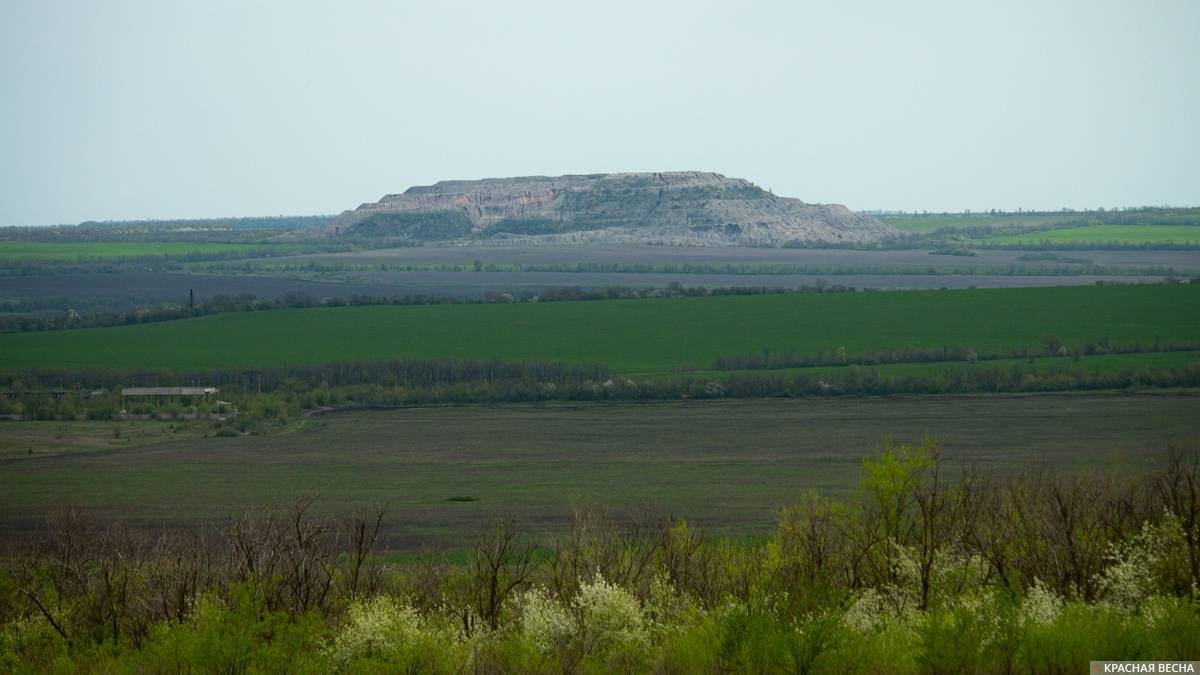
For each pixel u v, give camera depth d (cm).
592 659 4778
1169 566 5266
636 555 6084
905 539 5803
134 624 5484
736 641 4522
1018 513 6144
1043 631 4388
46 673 4994
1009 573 5634
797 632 4475
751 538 7344
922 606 5259
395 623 4872
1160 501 6438
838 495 12125
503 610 5478
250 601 4925
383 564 6662
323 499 12775
